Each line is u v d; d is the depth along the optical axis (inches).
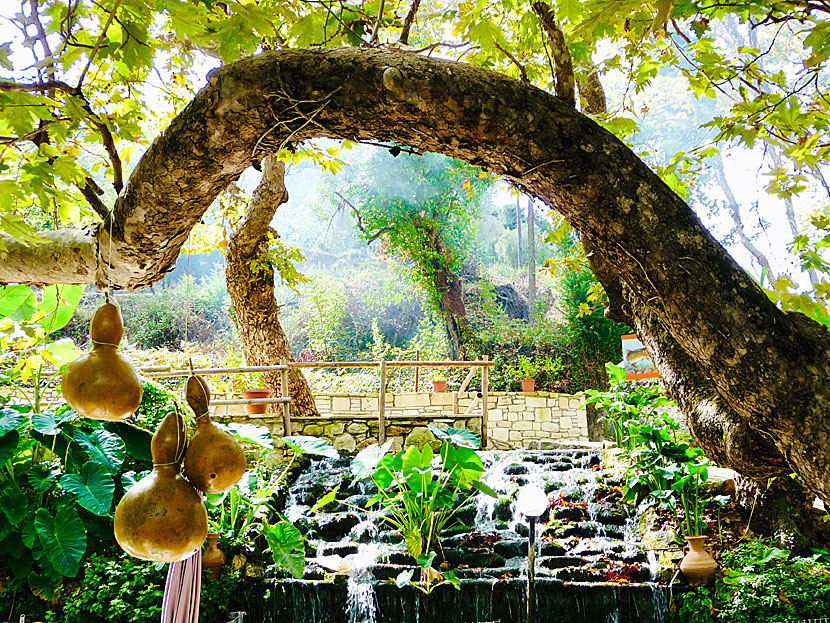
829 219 120.3
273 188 392.5
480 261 849.5
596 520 310.7
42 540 234.2
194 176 77.8
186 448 70.9
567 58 97.6
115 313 70.1
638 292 76.0
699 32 117.3
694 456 303.3
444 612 258.8
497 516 315.9
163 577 252.1
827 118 116.6
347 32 112.0
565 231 188.4
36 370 272.8
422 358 673.0
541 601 257.9
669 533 288.4
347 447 369.1
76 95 77.7
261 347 413.4
